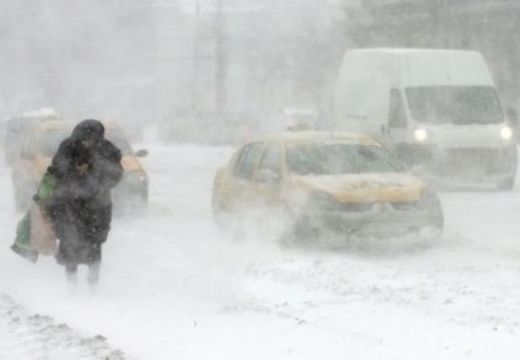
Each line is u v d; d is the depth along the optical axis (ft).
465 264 80.18
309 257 83.10
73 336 54.70
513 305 63.26
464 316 60.23
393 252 86.79
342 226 85.35
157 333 56.03
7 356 50.75
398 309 62.75
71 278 70.18
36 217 70.18
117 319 60.23
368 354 50.90
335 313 61.87
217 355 50.80
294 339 54.44
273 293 68.95
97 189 69.67
